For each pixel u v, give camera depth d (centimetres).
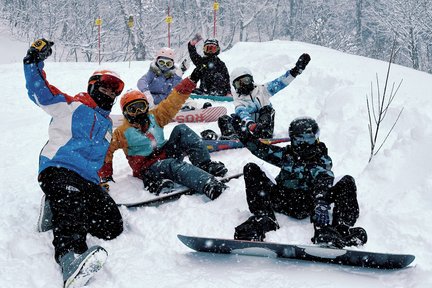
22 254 334
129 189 445
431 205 367
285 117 703
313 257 312
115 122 680
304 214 375
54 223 319
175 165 434
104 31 3634
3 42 3888
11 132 677
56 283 300
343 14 4491
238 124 387
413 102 629
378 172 420
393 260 294
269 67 998
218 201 405
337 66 891
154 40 3609
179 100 465
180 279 298
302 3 4738
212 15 4497
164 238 355
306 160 368
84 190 345
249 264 316
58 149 349
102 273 311
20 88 1016
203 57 874
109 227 354
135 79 1051
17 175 495
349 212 337
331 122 607
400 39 3138
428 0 3061
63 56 3962
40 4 3912
